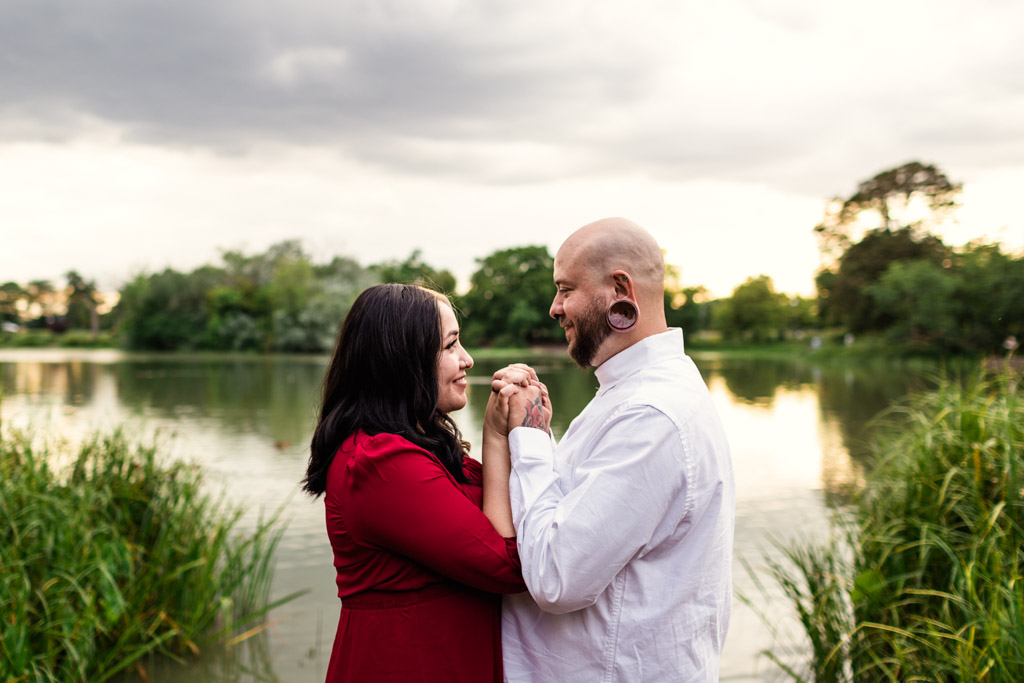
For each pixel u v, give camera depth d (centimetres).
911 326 3697
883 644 298
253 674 355
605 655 140
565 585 132
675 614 139
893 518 323
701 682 142
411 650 142
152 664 360
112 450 416
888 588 305
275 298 5509
